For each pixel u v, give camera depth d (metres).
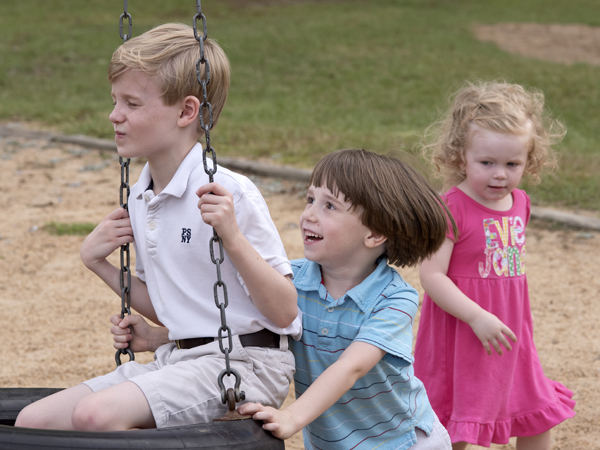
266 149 8.43
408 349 2.03
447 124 2.85
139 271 2.27
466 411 2.63
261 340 2.01
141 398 1.83
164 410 1.85
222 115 10.90
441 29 20.73
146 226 2.05
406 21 22.03
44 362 4.01
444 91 13.06
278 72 15.12
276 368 2.00
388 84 13.96
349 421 2.14
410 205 2.09
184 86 1.98
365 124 10.31
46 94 12.40
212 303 1.99
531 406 2.73
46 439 1.68
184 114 2.02
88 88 12.98
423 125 10.17
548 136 2.87
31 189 7.45
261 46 17.44
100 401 1.80
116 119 1.99
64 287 5.08
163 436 1.72
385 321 2.02
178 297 2.02
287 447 3.30
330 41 18.33
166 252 2.03
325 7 25.17
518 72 14.59
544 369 3.88
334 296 2.12
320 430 2.16
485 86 2.84
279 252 2.01
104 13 22.48
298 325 2.06
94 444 1.67
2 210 6.79
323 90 13.48
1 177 7.86
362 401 2.11
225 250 1.87
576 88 13.00
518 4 26.56
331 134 9.13
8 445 1.68
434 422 2.28
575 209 6.32
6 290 5.01
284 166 7.63
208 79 1.85
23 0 24.14
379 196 2.03
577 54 17.73
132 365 2.10
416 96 12.73
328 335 2.08
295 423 1.82
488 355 2.63
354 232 2.05
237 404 1.92
